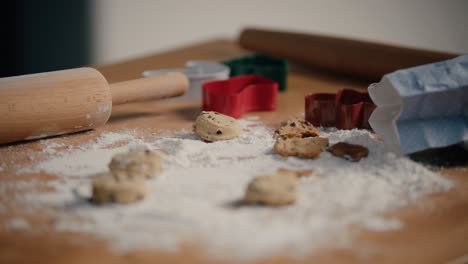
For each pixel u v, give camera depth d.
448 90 0.81
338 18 1.82
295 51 1.21
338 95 0.96
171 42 1.86
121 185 0.73
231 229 0.70
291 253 0.68
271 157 0.84
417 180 0.79
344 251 0.68
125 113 0.99
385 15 1.77
